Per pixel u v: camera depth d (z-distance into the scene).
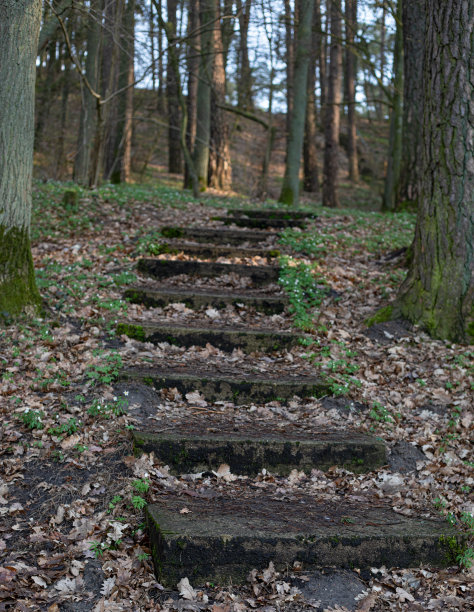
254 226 10.72
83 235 9.52
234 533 3.48
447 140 6.42
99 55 15.55
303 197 26.09
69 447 4.33
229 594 3.32
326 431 4.88
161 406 5.02
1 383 5.04
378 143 34.47
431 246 6.61
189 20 16.48
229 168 19.55
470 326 6.35
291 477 4.44
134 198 12.10
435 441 4.94
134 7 12.41
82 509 3.82
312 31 15.30
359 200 27.06
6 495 3.87
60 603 3.15
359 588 3.42
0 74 6.11
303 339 6.31
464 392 5.55
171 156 25.84
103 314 6.59
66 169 19.89
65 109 21.20
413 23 12.89
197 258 8.74
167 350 6.09
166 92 25.19
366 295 7.70
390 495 4.29
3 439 4.34
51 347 5.80
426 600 3.38
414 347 6.34
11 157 6.18
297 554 3.51
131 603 3.20
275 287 7.85
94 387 5.07
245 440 4.48
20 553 3.44
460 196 6.41
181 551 3.38
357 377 5.81
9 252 6.22
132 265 8.16
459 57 6.28
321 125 35.66
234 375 5.55
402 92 13.80
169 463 4.39
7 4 6.01
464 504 4.14
